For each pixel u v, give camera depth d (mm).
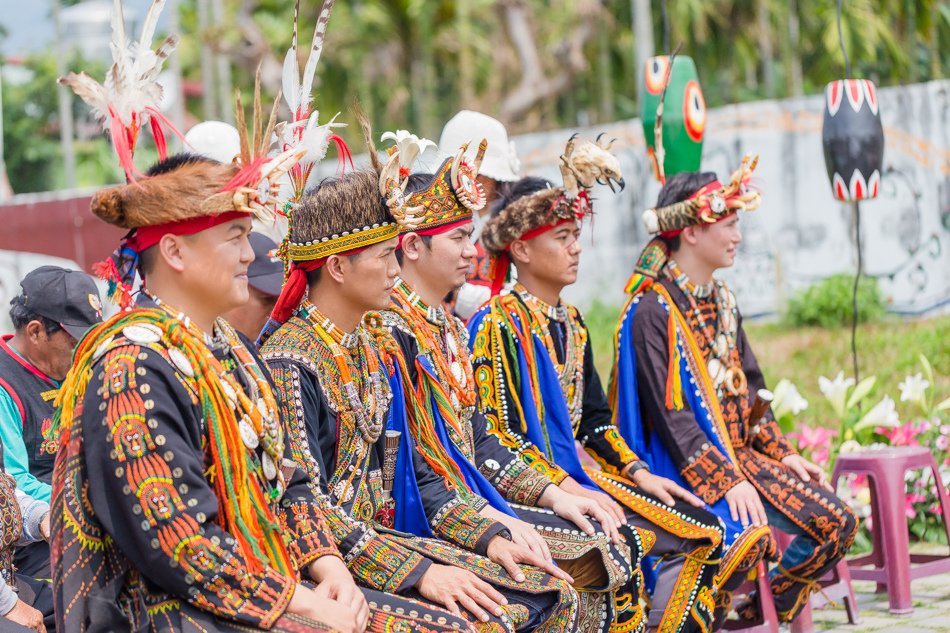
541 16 37344
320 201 5859
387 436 6141
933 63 27078
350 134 34219
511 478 6934
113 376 4695
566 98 38719
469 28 35562
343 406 5875
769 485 7953
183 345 4824
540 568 6055
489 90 38531
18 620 5578
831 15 28312
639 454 7980
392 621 5246
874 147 9516
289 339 5840
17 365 6699
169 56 5066
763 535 7441
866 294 18656
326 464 5895
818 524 7762
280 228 6398
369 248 5828
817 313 18859
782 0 30672
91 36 40156
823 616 8523
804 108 19172
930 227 18484
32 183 42188
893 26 27953
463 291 8836
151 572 4668
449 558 5887
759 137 19359
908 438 10180
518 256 7547
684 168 9203
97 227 20531
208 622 4742
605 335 19766
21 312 6676
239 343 5242
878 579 8555
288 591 4797
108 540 4785
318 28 6000
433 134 35281
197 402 4824
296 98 6074
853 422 10688
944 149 18500
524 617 5727
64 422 4871
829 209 19125
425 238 6660
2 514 5859
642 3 20250
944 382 15352
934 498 10039
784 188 19375
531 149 20453
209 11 31922
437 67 37719
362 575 5641
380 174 5879
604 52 33969
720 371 8180
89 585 4734
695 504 7484
